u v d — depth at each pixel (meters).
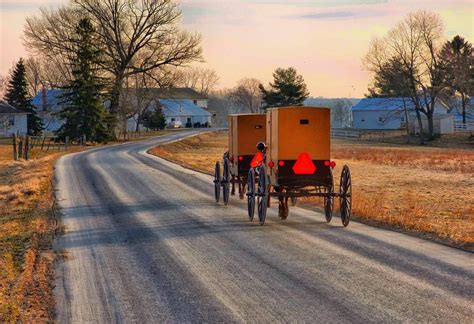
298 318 8.38
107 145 73.19
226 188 21.36
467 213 18.81
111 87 80.56
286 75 113.31
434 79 92.50
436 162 48.34
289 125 16.92
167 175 33.50
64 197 23.77
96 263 12.20
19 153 52.28
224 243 13.98
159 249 13.47
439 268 11.12
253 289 9.94
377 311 8.60
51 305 9.30
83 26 76.50
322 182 17.08
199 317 8.56
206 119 159.12
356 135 104.56
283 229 15.89
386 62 93.69
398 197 23.97
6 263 12.28
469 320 8.17
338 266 11.40
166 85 85.88
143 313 8.83
